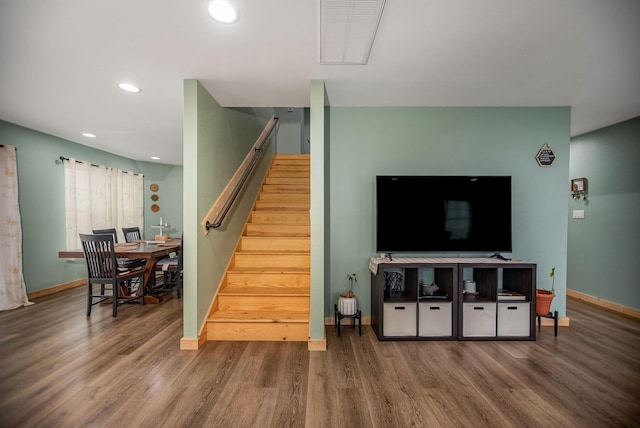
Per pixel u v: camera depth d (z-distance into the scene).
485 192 3.04
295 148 6.24
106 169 5.35
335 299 3.21
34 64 2.30
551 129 3.20
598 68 2.36
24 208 3.98
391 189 3.05
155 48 2.09
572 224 4.23
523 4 1.65
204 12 1.72
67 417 1.71
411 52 2.13
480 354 2.50
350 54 2.16
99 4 1.64
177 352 2.50
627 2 1.63
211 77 2.53
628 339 2.79
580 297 4.08
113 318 3.32
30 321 3.21
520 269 2.90
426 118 3.21
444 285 2.93
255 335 2.75
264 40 1.99
